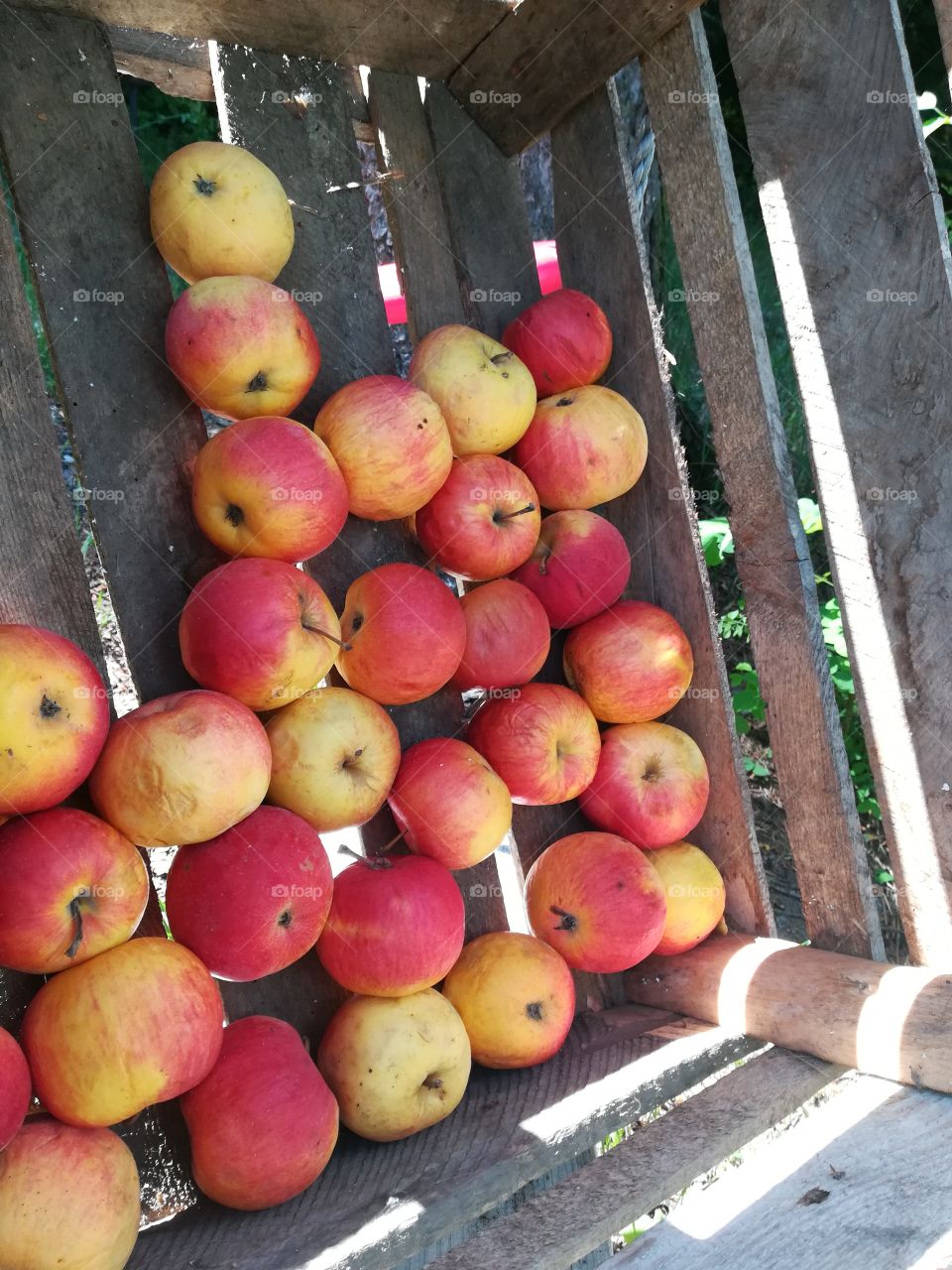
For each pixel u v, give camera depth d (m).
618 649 0.59
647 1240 0.40
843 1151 0.44
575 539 0.59
